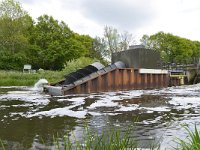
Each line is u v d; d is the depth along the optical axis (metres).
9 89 26.92
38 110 11.97
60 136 7.16
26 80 36.28
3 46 61.72
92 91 21.92
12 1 63.50
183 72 34.94
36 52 67.94
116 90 23.66
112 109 12.05
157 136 6.97
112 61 29.80
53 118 9.88
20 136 7.24
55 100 16.17
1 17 62.47
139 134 7.19
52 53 67.12
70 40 70.50
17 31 62.72
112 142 3.74
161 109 11.95
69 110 11.81
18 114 10.86
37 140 6.80
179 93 20.77
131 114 10.64
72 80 23.98
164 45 86.19
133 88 25.48
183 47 88.81
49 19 72.88
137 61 26.78
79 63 40.50
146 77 27.02
